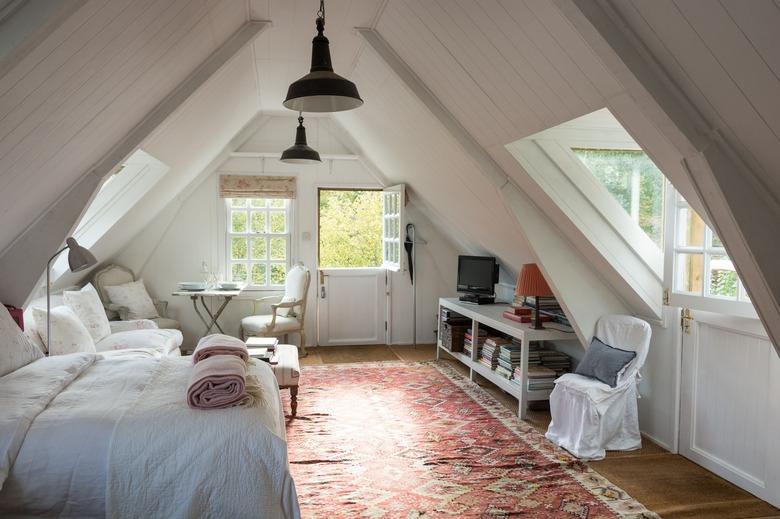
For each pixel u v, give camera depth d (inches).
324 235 417.4
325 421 170.1
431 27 119.4
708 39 70.5
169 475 86.5
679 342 145.7
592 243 147.3
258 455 89.4
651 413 156.6
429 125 166.1
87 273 227.5
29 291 133.5
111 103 105.5
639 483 129.7
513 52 105.5
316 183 270.1
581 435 144.7
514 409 183.3
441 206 230.2
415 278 284.0
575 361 192.4
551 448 150.0
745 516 114.7
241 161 263.7
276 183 265.4
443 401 190.7
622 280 150.6
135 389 105.5
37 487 84.0
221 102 177.0
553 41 94.2
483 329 224.2
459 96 137.8
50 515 84.9
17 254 130.8
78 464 85.2
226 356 112.7
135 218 213.2
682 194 104.1
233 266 269.1
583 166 144.6
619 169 150.1
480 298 231.6
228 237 265.7
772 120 74.1
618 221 147.7
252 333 245.4
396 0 119.6
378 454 145.5
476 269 235.9
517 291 177.0
